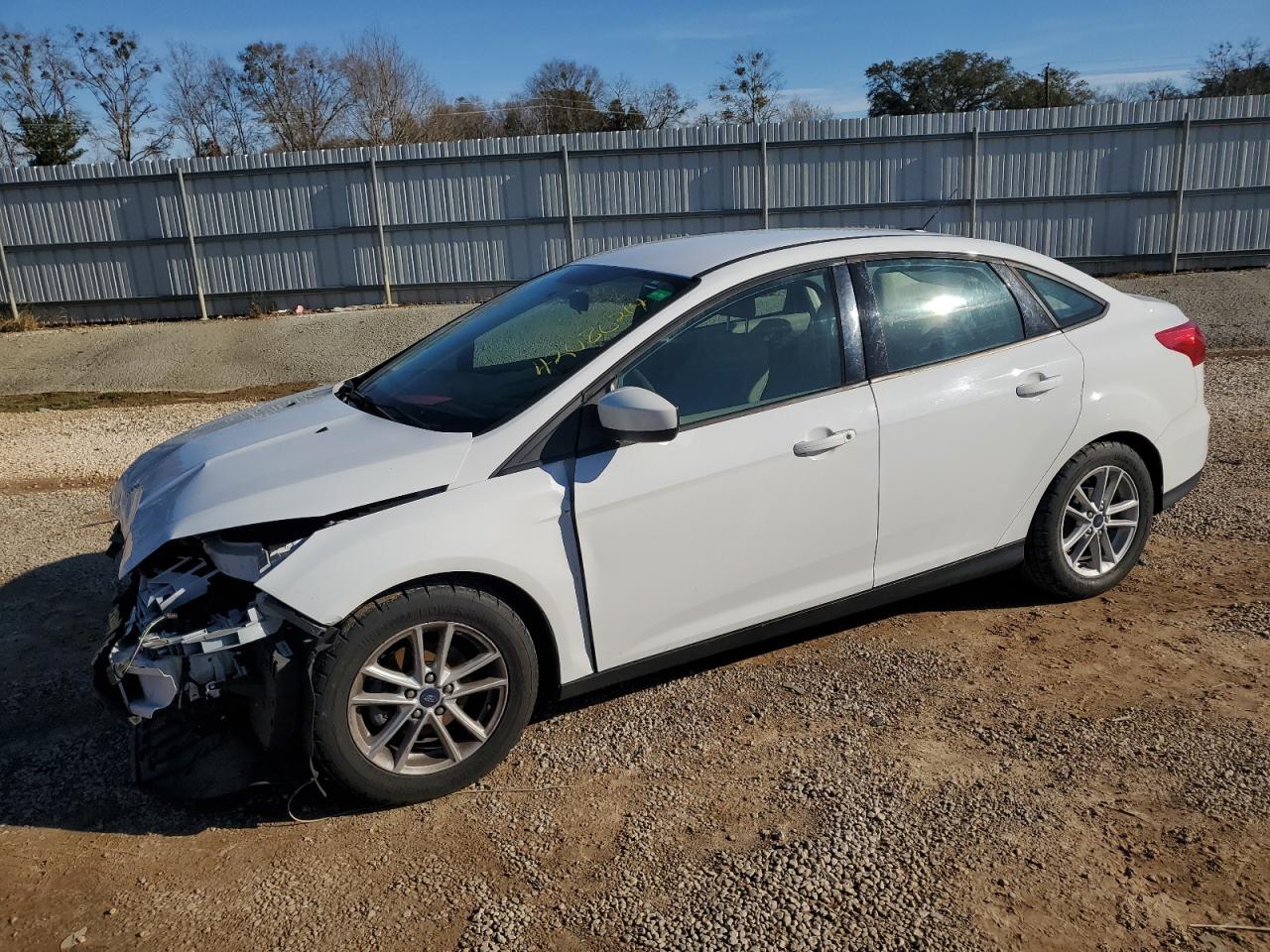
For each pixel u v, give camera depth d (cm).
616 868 291
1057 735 349
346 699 307
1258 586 467
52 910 282
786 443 367
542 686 355
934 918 264
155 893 288
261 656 310
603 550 343
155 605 317
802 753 346
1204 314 1639
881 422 385
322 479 322
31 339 1841
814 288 386
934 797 316
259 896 286
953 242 423
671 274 388
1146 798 311
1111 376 438
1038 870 281
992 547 428
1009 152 1870
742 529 365
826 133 1859
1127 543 462
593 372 347
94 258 1947
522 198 1895
